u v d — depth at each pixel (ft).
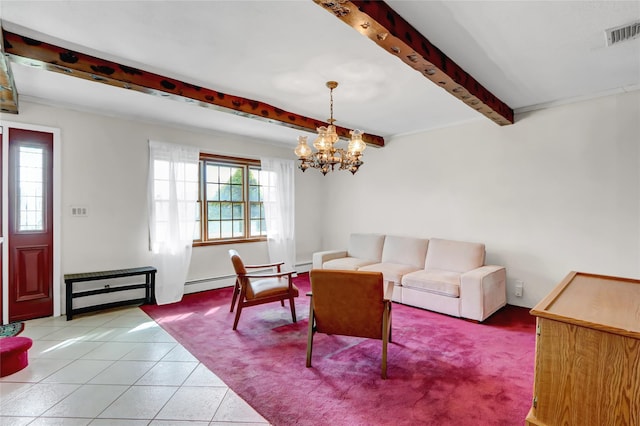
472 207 13.70
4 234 10.62
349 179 18.79
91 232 12.23
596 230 10.75
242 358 8.30
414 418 5.85
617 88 10.16
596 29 6.85
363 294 7.32
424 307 12.05
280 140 17.54
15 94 9.36
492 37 7.15
